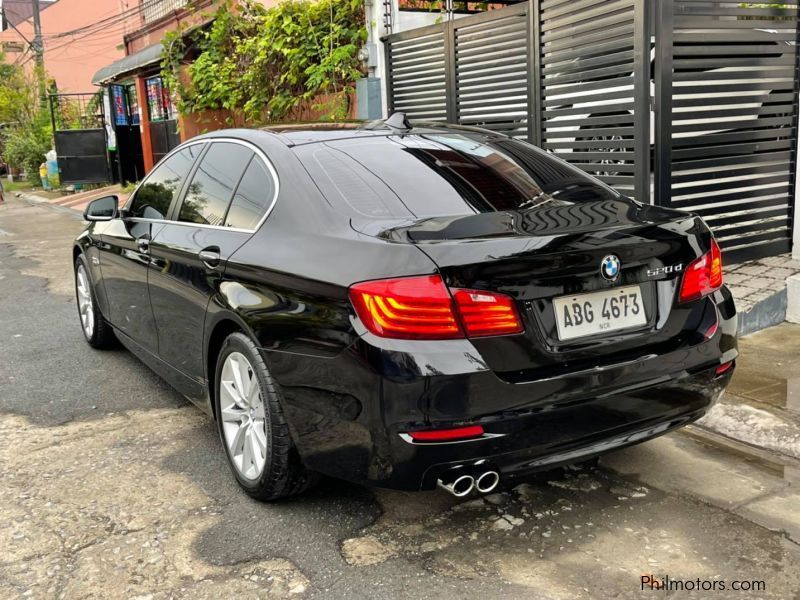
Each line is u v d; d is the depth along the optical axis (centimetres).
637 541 292
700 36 544
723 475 347
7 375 516
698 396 303
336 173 326
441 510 319
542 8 631
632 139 557
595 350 274
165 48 1333
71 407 453
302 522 312
